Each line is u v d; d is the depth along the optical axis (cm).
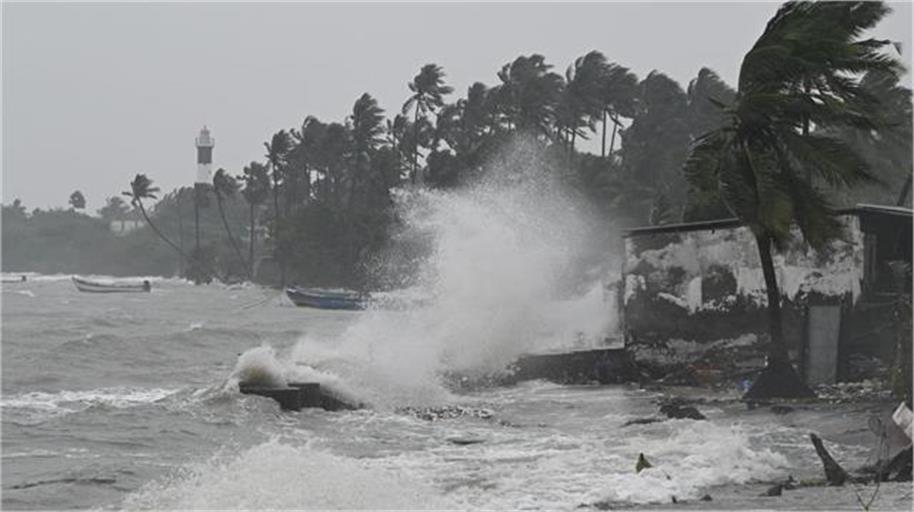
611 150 16862
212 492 1775
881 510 1770
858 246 3916
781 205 3581
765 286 4128
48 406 3650
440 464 2380
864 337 3903
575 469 2266
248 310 13238
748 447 2502
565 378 4497
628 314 4556
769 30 3766
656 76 16725
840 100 3722
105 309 12781
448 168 15112
